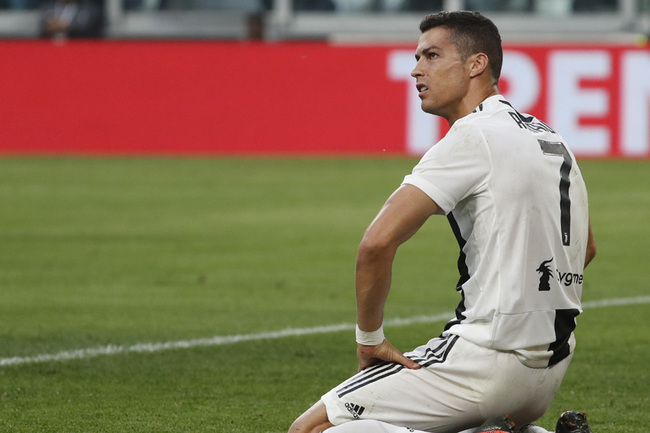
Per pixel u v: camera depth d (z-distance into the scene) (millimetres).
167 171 55688
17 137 62781
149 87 62188
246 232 38469
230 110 61938
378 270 11422
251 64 61656
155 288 28625
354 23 85000
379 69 60656
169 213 42938
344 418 11758
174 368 19844
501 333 11445
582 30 81750
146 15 87625
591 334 22969
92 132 62531
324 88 61250
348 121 61125
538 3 82188
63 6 85188
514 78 58875
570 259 11898
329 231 38656
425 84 12227
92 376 19203
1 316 24906
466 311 11773
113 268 31703
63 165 57906
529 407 12023
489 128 11609
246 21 86312
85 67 62438
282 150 61688
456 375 11617
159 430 15695
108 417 16406
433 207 11469
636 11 82125
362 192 48688
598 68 58062
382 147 60875
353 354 21094
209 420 16281
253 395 17891
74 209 43906
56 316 24906
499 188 11422
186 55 62062
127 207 44438
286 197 47188
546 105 58625
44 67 62656
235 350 21391
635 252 34188
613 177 52438
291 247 35438
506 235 11406
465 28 12086
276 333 23031
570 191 11906
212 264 32375
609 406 17312
